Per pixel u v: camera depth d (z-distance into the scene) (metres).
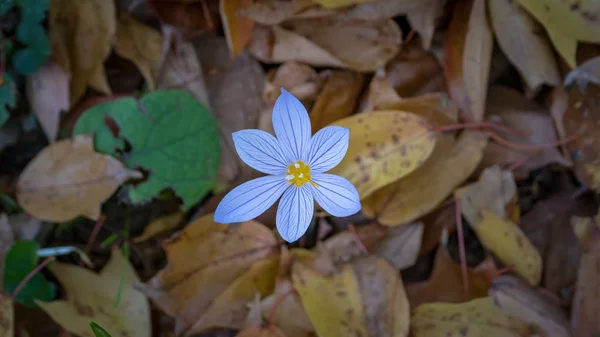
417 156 0.35
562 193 0.39
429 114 0.37
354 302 0.34
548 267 0.38
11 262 0.36
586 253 0.36
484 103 0.37
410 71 0.38
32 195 0.36
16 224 0.38
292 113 0.29
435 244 0.38
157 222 0.38
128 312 0.36
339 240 0.37
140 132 0.37
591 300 0.36
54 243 0.38
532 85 0.37
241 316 0.36
